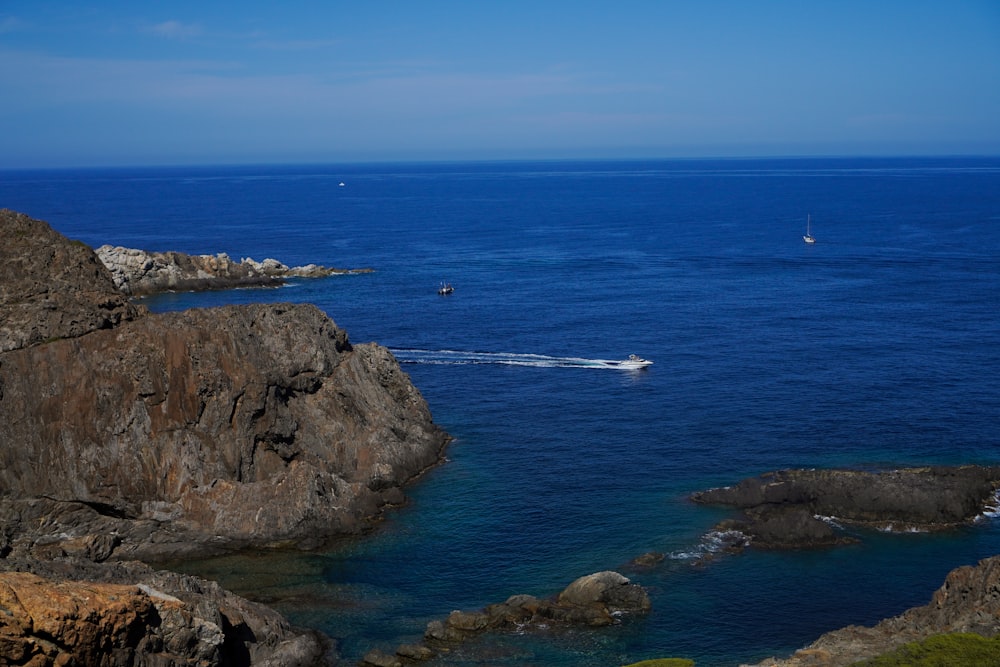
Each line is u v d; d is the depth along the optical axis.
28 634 45.75
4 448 80.69
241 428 87.06
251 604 65.31
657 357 144.38
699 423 110.94
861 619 67.69
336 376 98.62
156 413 84.38
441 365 142.25
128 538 79.88
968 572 61.62
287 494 83.31
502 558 78.12
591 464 98.88
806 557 76.88
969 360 136.50
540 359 144.62
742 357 142.38
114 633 49.50
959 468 90.88
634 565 75.75
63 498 81.06
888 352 142.62
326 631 66.88
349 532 83.12
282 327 96.19
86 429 82.56
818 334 157.12
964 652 52.47
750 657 62.62
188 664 53.88
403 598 71.81
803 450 100.69
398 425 100.56
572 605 68.69
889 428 107.00
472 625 66.12
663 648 63.69
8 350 83.81
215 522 81.56
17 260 90.69
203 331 88.38
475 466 99.25
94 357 84.69
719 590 71.62
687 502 88.19
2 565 56.25
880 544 79.12
